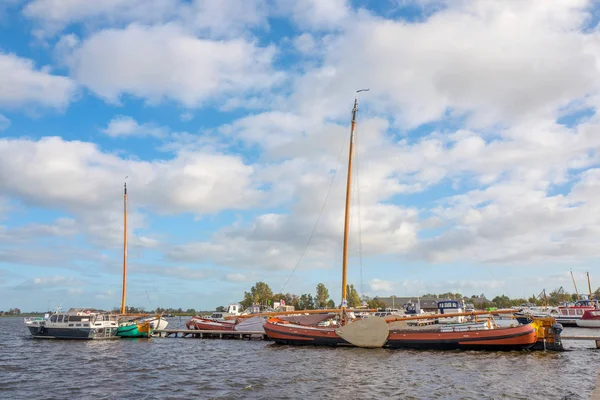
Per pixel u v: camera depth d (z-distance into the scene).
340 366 34.38
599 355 39.19
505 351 41.00
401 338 43.81
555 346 41.50
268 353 43.03
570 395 24.50
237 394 25.09
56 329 58.50
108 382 28.84
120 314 61.38
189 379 29.72
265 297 155.25
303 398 24.03
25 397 24.59
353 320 50.16
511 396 24.38
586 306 93.44
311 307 154.75
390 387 26.64
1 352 44.41
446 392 25.34
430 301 134.50
